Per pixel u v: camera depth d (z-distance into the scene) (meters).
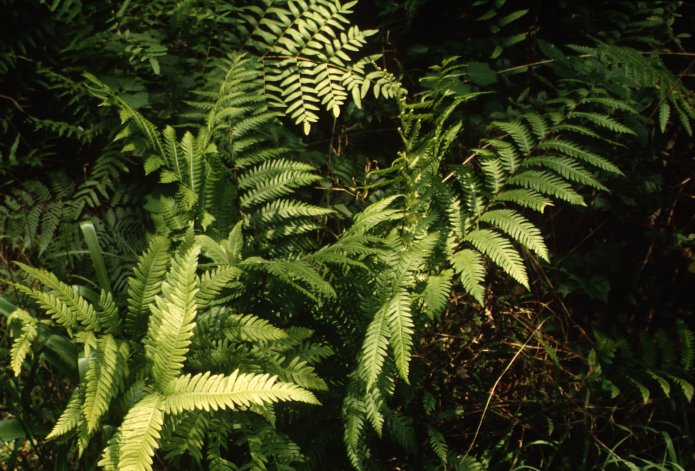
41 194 2.97
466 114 3.09
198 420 1.95
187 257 1.85
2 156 3.06
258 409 1.99
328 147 3.22
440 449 2.36
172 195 2.84
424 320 2.34
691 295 3.20
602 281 2.99
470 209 2.47
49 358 2.03
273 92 3.08
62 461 2.03
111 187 2.87
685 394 2.58
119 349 1.89
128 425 1.67
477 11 3.21
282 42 2.79
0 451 2.30
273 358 2.05
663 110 2.71
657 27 3.16
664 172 3.21
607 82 2.82
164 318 1.77
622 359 2.86
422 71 3.23
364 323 2.29
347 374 2.35
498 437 2.71
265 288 2.26
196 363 2.02
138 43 2.76
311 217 2.98
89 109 2.91
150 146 2.33
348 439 2.11
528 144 2.55
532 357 2.88
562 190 2.32
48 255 2.82
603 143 2.97
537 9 3.18
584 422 2.72
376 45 3.22
